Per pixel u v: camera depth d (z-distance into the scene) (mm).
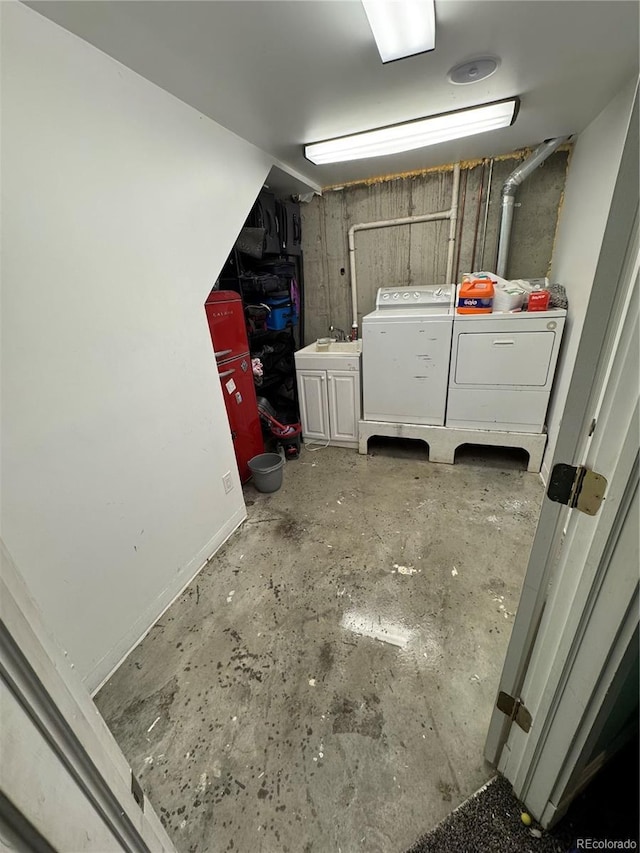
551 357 2266
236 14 1067
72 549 1214
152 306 1470
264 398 3064
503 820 907
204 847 913
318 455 3014
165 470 1597
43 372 1093
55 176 1082
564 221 2480
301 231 3277
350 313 3434
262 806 976
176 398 1635
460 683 1241
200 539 1845
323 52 1281
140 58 1228
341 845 897
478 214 2773
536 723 801
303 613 1554
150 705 1240
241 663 1361
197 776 1048
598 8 1128
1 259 972
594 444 567
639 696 819
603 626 610
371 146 2139
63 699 380
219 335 2186
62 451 1163
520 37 1268
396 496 2365
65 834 339
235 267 2629
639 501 513
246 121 1750
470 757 1042
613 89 1656
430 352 2520
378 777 1014
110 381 1313
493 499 2268
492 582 1649
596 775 921
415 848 878
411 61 1365
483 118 1848
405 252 3066
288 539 2027
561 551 680
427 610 1525
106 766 431
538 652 780
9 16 937
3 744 298
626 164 450
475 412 2568
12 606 342
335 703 1205
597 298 520
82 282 1188
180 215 1565
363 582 1692
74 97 1110
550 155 2467
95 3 977
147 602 1523
